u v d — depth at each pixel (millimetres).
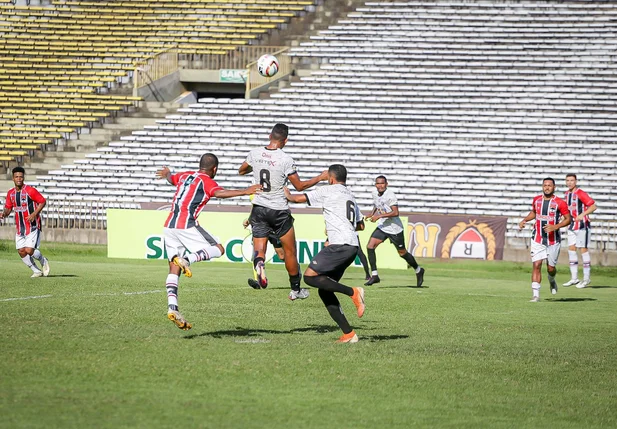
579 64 60844
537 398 13383
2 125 59875
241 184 54250
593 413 12586
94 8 71938
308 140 56781
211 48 66625
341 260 17000
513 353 17234
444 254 43406
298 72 63656
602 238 45344
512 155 54344
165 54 65375
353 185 53375
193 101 66375
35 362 14125
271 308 23078
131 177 55312
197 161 56031
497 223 43000
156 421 10906
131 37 68625
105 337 16828
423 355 16422
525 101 58000
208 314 21297
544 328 21281
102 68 65500
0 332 17078
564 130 55531
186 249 17359
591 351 17922
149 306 22250
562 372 15469
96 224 46844
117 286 27578
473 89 59281
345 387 13375
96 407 11469
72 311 20766
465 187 52625
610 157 53875
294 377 13852
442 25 65938
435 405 12578
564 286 34938
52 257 41719
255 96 62969
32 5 72500
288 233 21047
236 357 15203
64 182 55688
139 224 41500
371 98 59781
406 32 65812
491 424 11648
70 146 58531
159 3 71562
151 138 58125
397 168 54188
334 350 16359
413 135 56188
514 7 66625
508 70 60844
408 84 60781
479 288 32594
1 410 11133
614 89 58500
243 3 70250
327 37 66562
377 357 15883
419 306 25250
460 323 21719
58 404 11531
